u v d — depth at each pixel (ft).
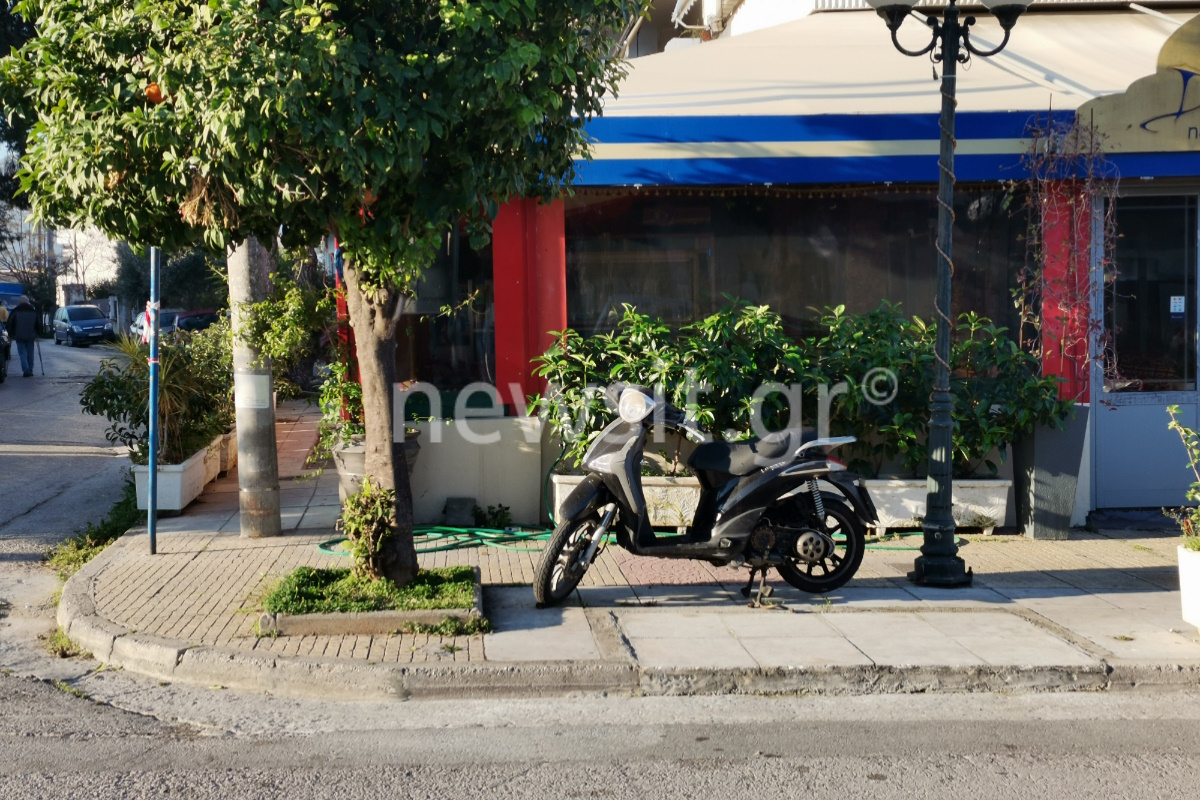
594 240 32.27
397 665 19.34
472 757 16.31
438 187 20.35
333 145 18.08
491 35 19.27
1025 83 32.30
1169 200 33.40
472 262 31.86
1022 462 31.32
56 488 38.68
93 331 142.00
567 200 31.96
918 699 19.27
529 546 29.43
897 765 16.02
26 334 86.43
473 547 29.32
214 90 17.52
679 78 33.09
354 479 29.76
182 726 17.63
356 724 17.80
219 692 19.34
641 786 15.21
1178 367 33.58
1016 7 24.08
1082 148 30.32
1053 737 17.26
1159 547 29.68
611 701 19.04
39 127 20.01
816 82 32.50
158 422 33.04
